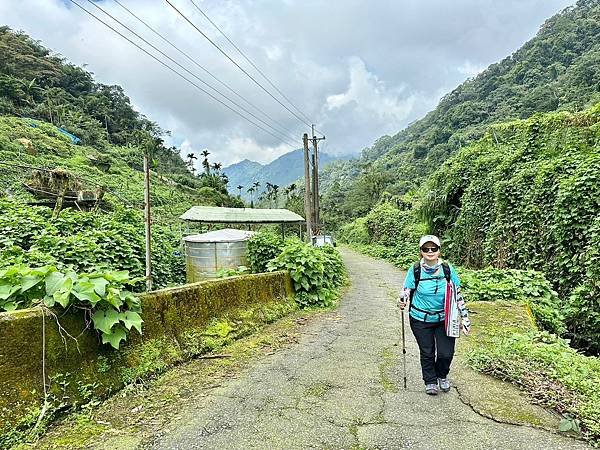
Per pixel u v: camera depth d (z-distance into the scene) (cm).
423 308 402
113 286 381
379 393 399
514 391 395
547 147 1115
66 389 334
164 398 381
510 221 1105
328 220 5834
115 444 295
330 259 1249
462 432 315
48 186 1270
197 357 498
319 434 314
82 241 810
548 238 938
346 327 712
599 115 1053
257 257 1106
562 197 865
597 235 766
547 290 851
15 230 822
